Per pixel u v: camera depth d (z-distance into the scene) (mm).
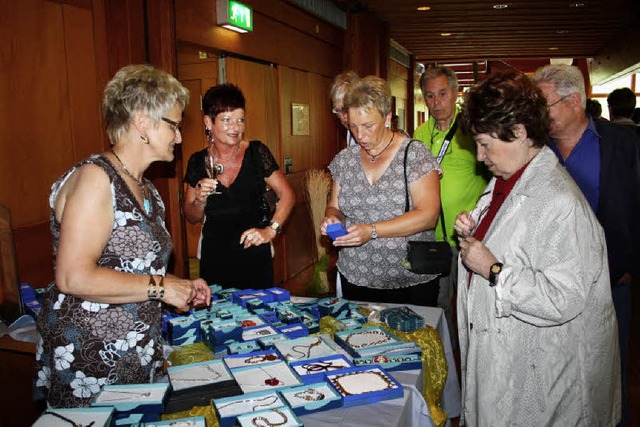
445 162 2996
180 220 3584
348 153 2324
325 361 1525
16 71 2385
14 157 2381
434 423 1568
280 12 4973
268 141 4891
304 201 5809
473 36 10078
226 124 2350
